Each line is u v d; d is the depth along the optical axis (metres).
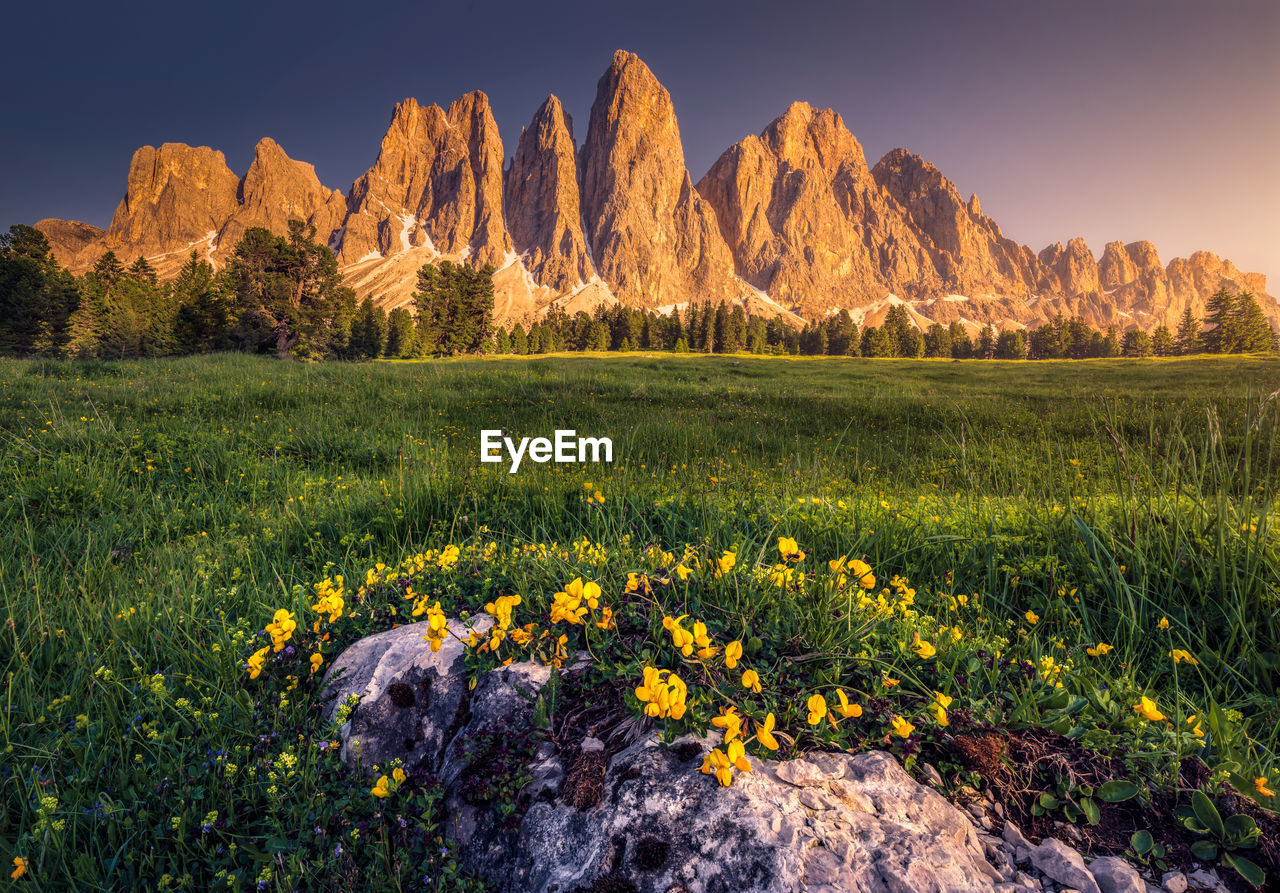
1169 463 3.44
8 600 3.12
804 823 1.32
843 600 2.27
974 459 6.44
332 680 2.20
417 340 64.25
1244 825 1.32
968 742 1.56
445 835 1.57
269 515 5.01
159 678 2.12
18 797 1.86
